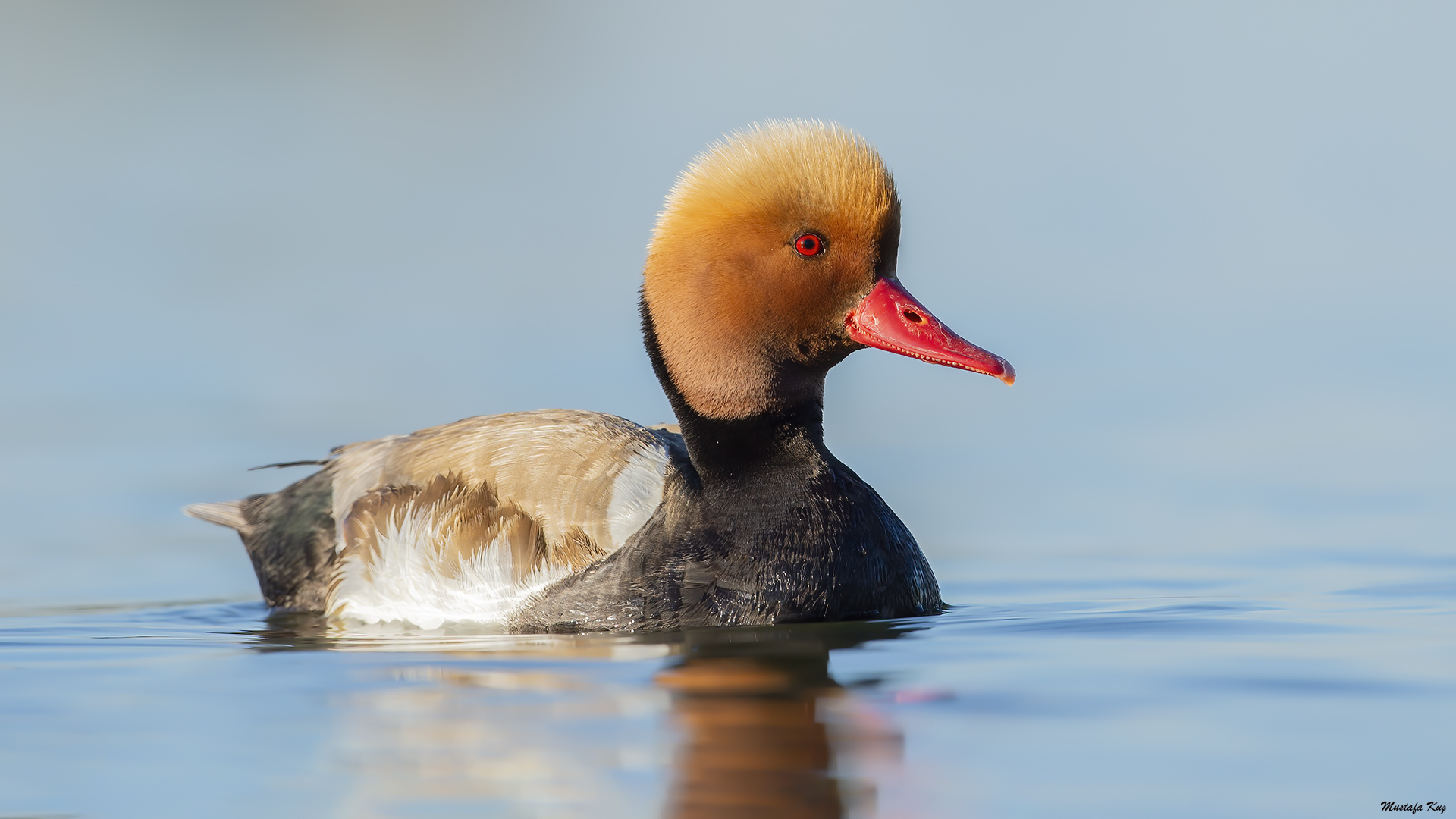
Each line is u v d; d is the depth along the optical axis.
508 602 12.02
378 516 13.01
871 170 11.89
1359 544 14.35
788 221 11.83
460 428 13.53
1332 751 7.82
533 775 7.71
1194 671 9.35
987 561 14.37
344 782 7.70
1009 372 11.62
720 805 7.28
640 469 12.45
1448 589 12.16
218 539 15.88
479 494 12.59
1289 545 14.48
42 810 7.41
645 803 7.33
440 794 7.50
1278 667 9.42
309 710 8.93
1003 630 10.87
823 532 11.63
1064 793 7.34
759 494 11.84
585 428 12.98
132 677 9.84
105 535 15.84
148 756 8.16
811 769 7.72
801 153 11.88
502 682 9.51
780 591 11.41
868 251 11.91
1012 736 8.15
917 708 8.70
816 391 12.34
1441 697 8.68
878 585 11.66
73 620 12.33
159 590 13.77
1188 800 7.21
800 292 11.89
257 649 10.88
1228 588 12.62
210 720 8.75
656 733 8.30
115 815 7.34
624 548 11.88
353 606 12.80
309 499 13.94
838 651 10.24
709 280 11.96
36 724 8.73
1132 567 13.82
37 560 14.87
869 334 11.95
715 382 12.00
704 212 11.99
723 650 10.39
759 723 8.45
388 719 8.70
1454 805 7.10
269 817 7.28
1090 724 8.33
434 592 12.38
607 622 11.57
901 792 7.40
